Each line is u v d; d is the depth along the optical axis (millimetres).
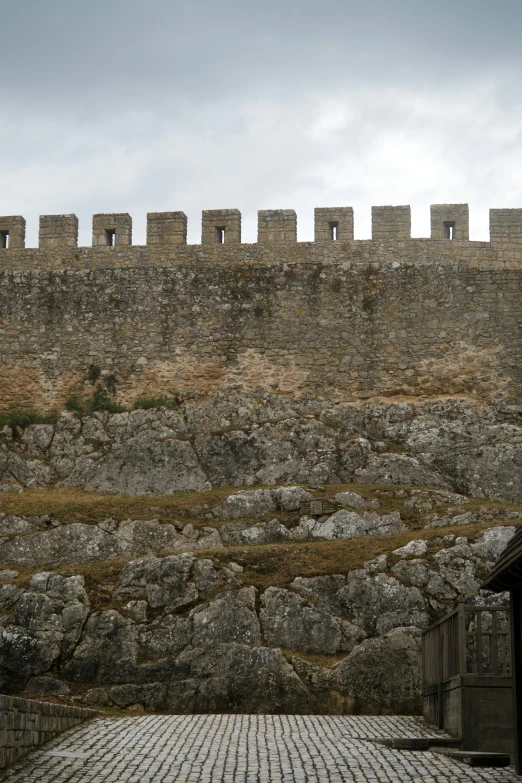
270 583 24125
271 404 35062
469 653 21172
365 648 21984
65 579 24328
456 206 36500
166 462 32594
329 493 29625
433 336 35250
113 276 36906
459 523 27969
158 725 18797
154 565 24641
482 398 34594
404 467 31547
